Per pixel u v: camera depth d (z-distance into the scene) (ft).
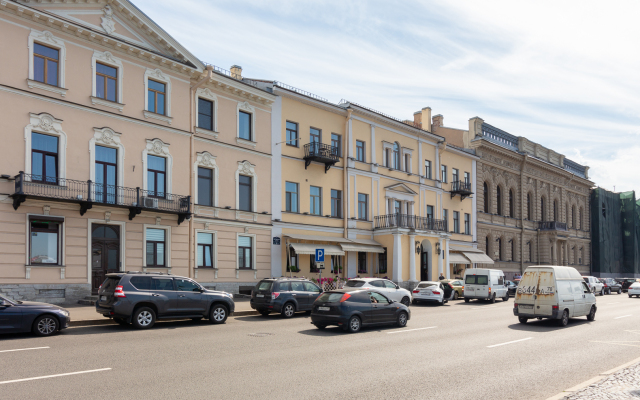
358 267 110.73
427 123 152.25
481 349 40.32
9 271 60.34
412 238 114.52
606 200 229.45
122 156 73.10
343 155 110.52
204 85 85.20
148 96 77.71
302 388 26.45
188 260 79.71
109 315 50.11
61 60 67.31
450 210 141.18
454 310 80.18
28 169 62.95
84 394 24.71
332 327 54.39
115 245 71.46
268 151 95.55
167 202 77.36
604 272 219.82
